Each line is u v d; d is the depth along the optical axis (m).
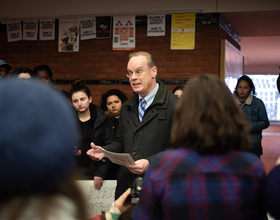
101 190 2.42
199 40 5.04
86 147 2.70
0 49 5.60
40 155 0.51
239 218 0.98
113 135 2.81
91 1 5.28
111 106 3.51
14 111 0.51
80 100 2.69
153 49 5.15
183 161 1.03
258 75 17.12
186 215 0.98
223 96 1.07
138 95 2.24
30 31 5.47
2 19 5.50
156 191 1.03
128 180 2.15
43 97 0.54
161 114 2.08
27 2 5.46
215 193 0.98
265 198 1.01
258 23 5.90
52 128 0.53
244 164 1.03
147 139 2.08
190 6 5.04
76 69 5.39
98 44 5.32
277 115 17.00
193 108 1.06
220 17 5.09
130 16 5.18
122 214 1.22
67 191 0.57
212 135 1.02
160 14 5.09
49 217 0.52
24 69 3.13
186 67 5.08
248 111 3.78
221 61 5.01
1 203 0.52
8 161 0.50
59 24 5.39
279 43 10.45
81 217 0.57
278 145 8.85
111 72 5.30
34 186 0.53
